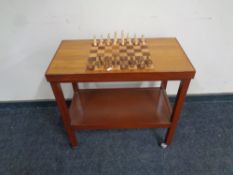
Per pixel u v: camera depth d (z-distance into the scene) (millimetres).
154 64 990
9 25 1258
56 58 1062
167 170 1233
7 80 1528
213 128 1491
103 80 969
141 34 1328
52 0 1177
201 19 1271
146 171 1230
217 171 1227
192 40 1369
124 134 1466
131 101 1389
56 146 1393
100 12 1230
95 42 1186
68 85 1592
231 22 1282
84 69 967
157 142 1403
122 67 968
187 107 1676
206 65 1499
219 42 1376
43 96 1659
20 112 1679
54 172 1240
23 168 1269
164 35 1338
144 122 1215
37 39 1331
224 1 1198
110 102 1385
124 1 1188
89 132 1486
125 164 1271
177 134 1448
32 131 1509
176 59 1033
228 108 1658
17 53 1390
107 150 1356
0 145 1413
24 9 1201
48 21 1258
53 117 1623
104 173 1227
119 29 1306
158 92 1467
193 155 1312
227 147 1357
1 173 1248
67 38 1336
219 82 1604
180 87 1024
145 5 1206
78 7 1208
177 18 1265
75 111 1313
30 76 1521
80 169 1250
